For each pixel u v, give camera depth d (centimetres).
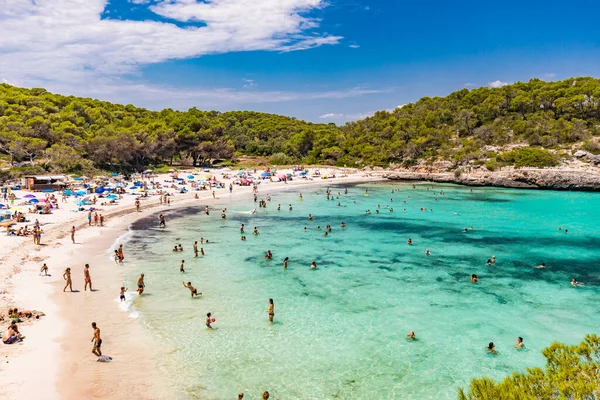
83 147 9912
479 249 4294
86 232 4731
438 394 1816
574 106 11500
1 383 1697
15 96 11050
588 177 8769
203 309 2688
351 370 2000
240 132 17012
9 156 8881
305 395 1792
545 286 3198
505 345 2262
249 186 9600
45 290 2827
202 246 4353
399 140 13238
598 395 881
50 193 6938
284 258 3934
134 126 11575
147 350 2119
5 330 2145
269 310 2544
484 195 8475
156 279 3244
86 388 1741
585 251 4209
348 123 17300
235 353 2133
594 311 2725
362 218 6028
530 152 9950
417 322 2547
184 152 13188
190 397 1747
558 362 1048
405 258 3959
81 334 2222
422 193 8844
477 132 12256
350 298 2930
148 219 5822
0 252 3600
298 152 15412
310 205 7238
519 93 13188
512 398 924
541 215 6219
